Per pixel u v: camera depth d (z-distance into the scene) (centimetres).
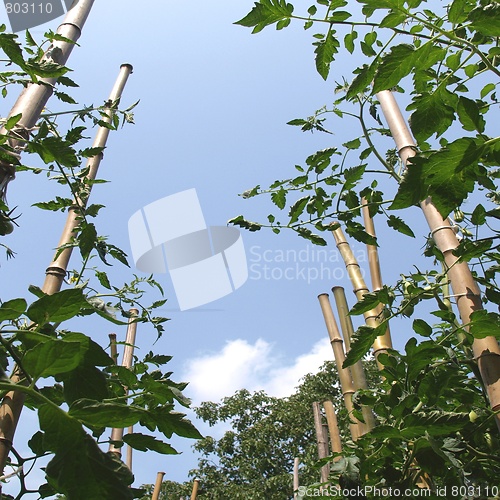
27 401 166
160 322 272
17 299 119
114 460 106
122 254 219
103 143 281
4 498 153
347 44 187
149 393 154
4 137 156
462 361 221
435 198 156
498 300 236
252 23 167
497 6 151
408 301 218
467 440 209
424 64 167
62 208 223
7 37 146
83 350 115
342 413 283
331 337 316
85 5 237
